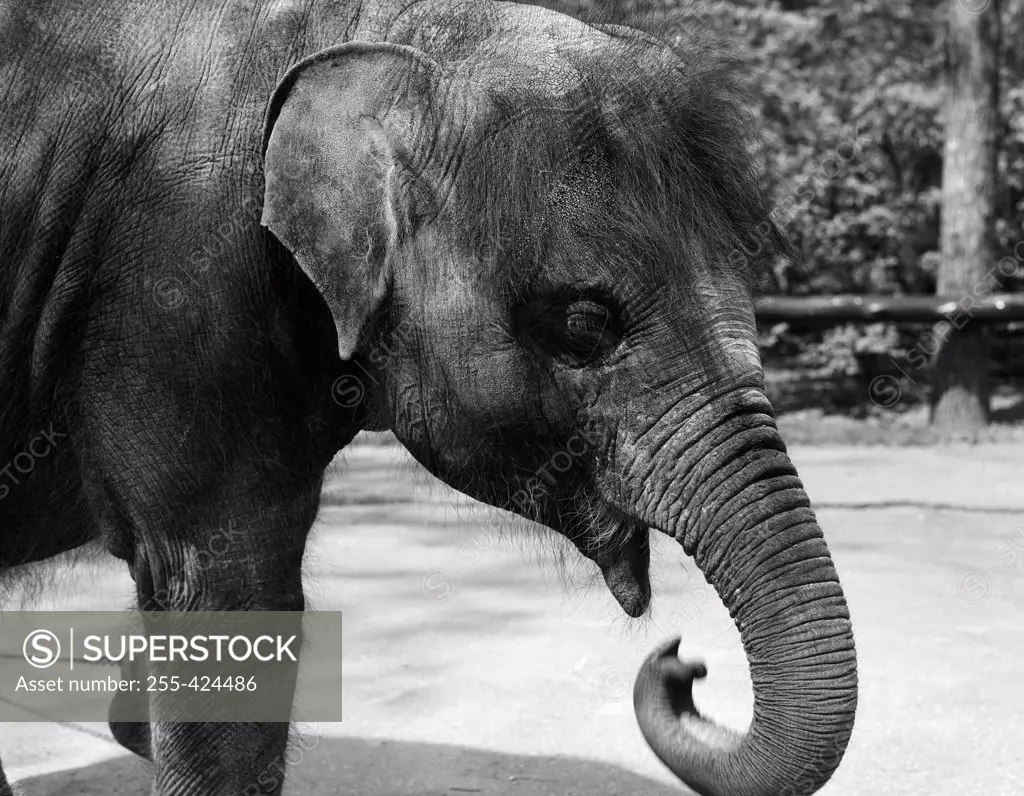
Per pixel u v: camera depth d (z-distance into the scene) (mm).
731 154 2781
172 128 3016
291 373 3131
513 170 2713
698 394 2654
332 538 8383
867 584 7027
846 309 13719
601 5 3184
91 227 3037
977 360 13938
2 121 3098
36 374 3121
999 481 10766
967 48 13992
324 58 2896
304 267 2801
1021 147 16062
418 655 5754
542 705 5102
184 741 3146
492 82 2812
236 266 2977
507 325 2779
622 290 2664
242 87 3018
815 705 2451
